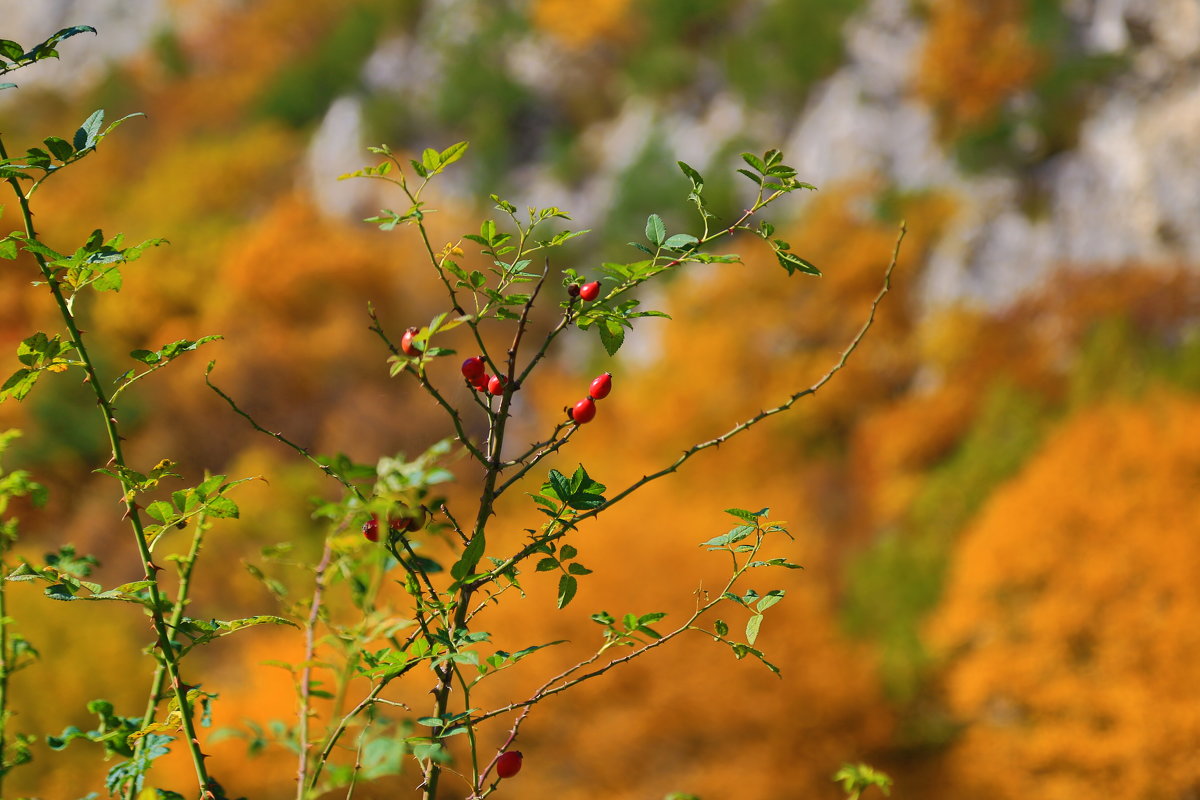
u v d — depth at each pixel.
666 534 16.95
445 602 1.57
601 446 30.61
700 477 29.39
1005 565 18.17
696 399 30.50
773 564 1.68
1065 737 16.53
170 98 50.31
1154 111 30.86
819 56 37.19
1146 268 28.95
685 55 41.00
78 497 24.59
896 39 36.00
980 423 26.91
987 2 33.19
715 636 1.65
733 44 39.72
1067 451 20.22
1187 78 30.86
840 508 27.64
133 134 48.88
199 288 32.41
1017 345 28.88
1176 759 15.95
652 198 36.38
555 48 43.81
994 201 31.69
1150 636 16.69
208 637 1.62
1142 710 16.11
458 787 9.95
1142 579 17.19
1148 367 26.39
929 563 22.69
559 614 15.00
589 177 40.09
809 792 15.28
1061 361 27.86
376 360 30.11
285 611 1.55
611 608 15.52
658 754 14.54
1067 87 31.94
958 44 33.62
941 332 29.88
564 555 1.62
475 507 18.09
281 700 11.07
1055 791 16.55
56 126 50.16
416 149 42.44
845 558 25.05
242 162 43.56
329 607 1.50
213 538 18.38
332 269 32.03
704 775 14.59
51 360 1.60
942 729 17.95
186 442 27.77
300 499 19.45
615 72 43.28
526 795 14.39
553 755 14.67
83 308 29.06
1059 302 28.91
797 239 32.91
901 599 22.09
